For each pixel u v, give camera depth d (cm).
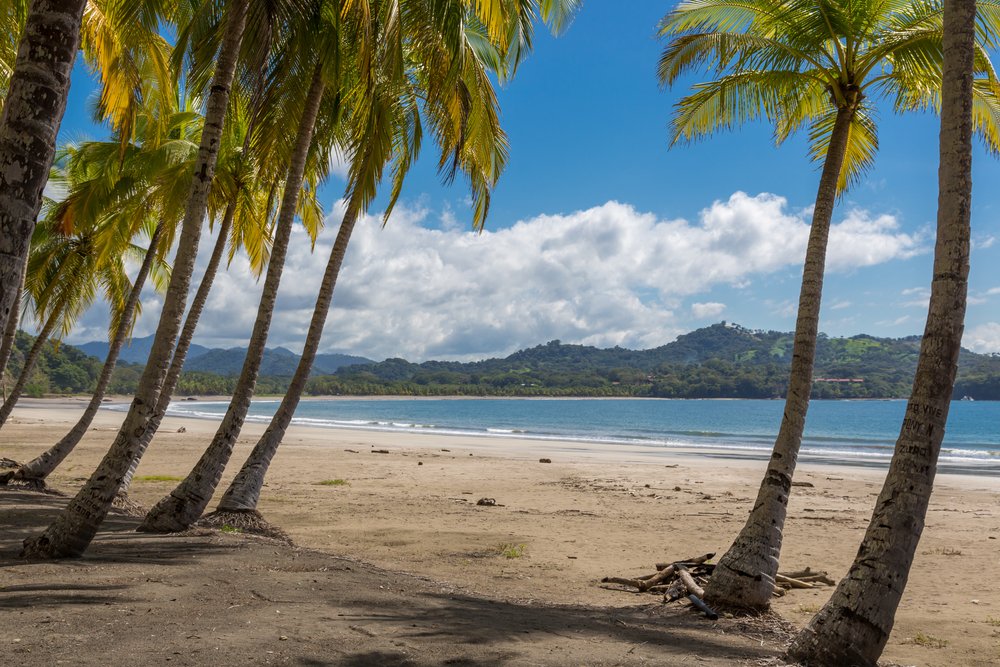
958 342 496
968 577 1015
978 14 802
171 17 1100
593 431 6394
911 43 786
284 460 2592
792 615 789
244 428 5134
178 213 1245
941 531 1426
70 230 1373
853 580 506
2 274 372
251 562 770
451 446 3822
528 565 1012
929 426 496
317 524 1291
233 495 1105
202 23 998
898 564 495
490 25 890
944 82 511
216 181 1252
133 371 18988
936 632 736
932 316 500
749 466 2812
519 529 1317
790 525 1462
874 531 505
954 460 3497
